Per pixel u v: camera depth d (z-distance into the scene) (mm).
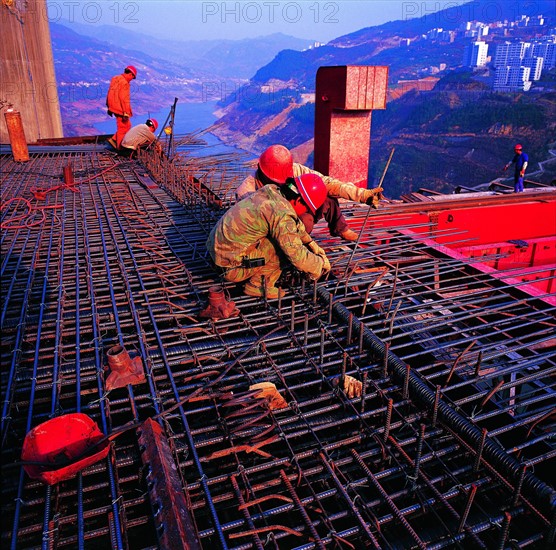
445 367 3023
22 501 1978
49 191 6965
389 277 4199
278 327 3340
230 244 3506
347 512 1988
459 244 7137
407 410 2635
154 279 4188
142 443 2217
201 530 2016
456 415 2408
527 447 2463
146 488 2066
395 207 6715
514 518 2098
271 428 2412
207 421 2584
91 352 3209
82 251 4750
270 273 3689
